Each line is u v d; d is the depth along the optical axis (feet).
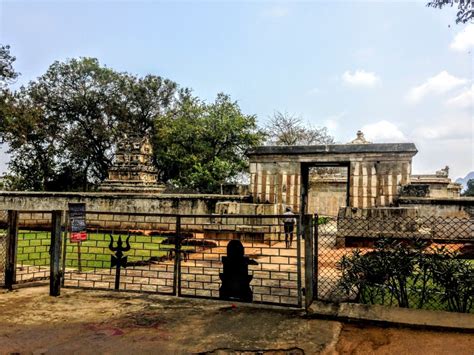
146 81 115.55
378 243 18.10
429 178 78.43
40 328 14.80
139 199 51.52
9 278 20.39
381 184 49.37
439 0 22.82
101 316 16.24
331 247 34.76
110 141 112.27
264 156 54.13
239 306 17.57
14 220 20.63
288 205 52.60
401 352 12.72
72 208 22.04
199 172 79.00
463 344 13.17
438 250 16.96
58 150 108.58
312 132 101.40
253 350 12.88
